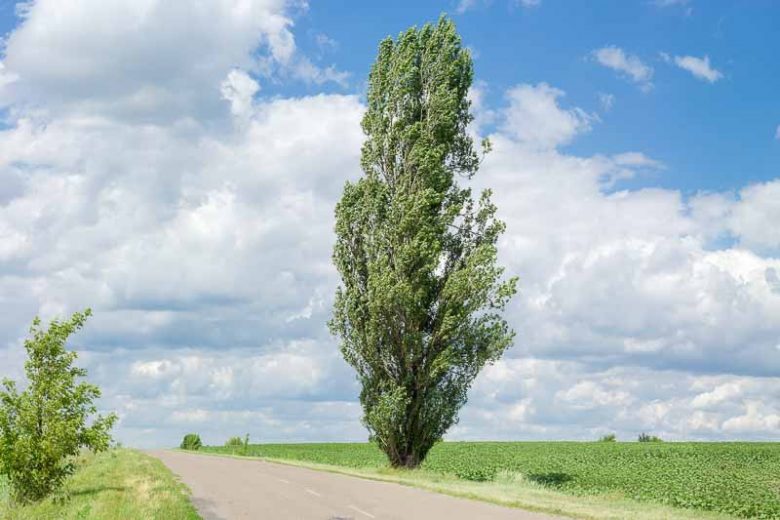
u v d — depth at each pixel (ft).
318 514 70.69
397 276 144.77
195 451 303.68
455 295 142.31
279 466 159.63
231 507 76.89
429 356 144.46
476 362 143.02
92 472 127.95
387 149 153.28
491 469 175.73
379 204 148.97
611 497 91.15
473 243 150.10
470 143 154.51
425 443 145.89
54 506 81.51
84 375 93.35
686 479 139.74
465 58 155.22
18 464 87.97
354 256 151.43
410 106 153.89
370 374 148.97
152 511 68.28
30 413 88.07
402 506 77.05
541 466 189.57
